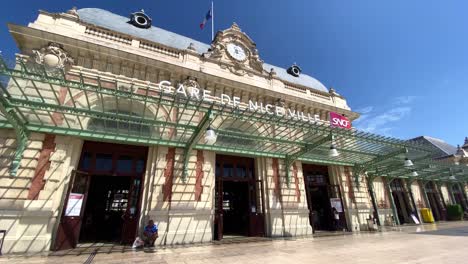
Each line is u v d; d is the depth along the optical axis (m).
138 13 14.35
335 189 14.73
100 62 10.42
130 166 10.25
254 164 12.98
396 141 11.45
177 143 10.22
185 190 10.16
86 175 9.41
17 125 7.52
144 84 10.87
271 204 11.95
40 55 9.12
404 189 19.12
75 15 10.99
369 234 12.05
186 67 12.04
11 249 7.25
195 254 7.34
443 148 27.80
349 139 11.14
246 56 15.24
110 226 12.76
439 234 11.12
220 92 12.77
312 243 9.34
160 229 9.27
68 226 8.29
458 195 23.38
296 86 16.20
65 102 9.20
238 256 6.98
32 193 7.98
